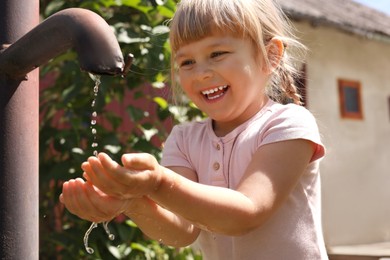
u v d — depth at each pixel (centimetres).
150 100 314
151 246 307
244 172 160
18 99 128
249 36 164
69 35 116
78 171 286
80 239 289
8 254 126
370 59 727
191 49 163
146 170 115
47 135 298
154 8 288
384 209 719
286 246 162
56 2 288
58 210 310
